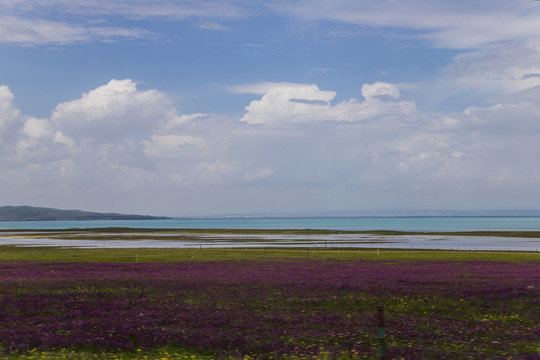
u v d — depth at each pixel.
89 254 87.88
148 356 17.78
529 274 46.31
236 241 148.12
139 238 173.25
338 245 124.81
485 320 24.44
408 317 24.98
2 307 28.23
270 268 55.00
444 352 17.83
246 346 18.83
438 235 185.25
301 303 29.53
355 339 19.98
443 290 34.19
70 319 24.75
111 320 23.91
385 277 43.66
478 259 71.38
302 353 17.83
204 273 49.28
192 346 18.98
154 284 38.69
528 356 17.08
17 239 167.88
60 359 17.34
